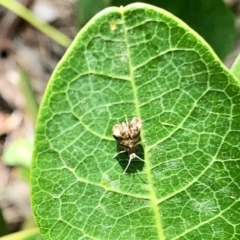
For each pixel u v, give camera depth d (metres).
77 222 0.10
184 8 0.13
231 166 0.10
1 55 0.33
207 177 0.10
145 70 0.09
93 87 0.09
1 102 0.32
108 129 0.09
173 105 0.09
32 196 0.10
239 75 0.10
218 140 0.10
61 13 0.33
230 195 0.10
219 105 0.09
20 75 0.19
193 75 0.09
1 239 0.12
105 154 0.10
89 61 0.09
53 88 0.09
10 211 0.29
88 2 0.14
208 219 0.10
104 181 0.10
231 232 0.10
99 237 0.10
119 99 0.09
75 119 0.09
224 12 0.13
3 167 0.30
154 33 0.09
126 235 0.10
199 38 0.09
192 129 0.10
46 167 0.10
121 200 0.10
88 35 0.09
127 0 0.13
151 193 0.10
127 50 0.09
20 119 0.31
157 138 0.10
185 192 0.10
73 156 0.10
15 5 0.18
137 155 0.10
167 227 0.10
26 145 0.19
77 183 0.10
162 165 0.10
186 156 0.10
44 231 0.10
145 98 0.09
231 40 0.13
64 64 0.09
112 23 0.09
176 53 0.09
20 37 0.34
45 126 0.09
